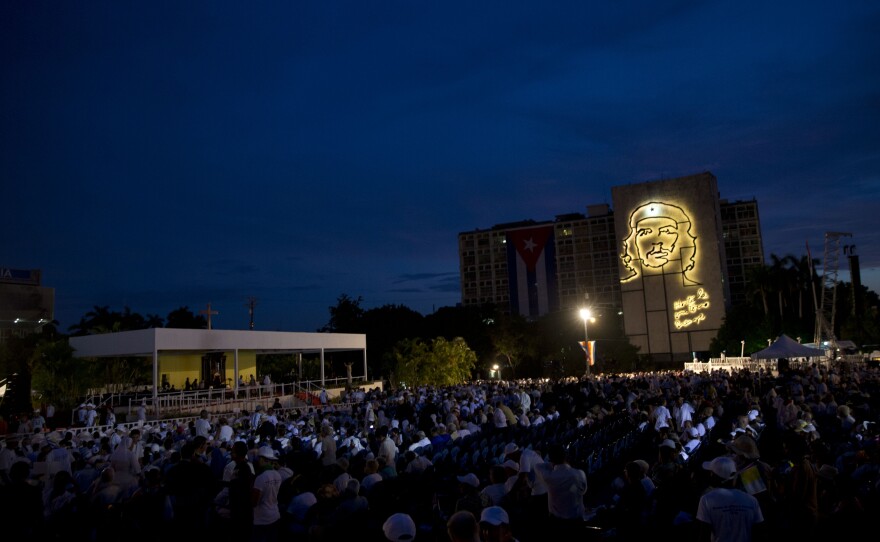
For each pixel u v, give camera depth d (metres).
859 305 91.19
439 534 9.34
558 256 162.88
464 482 8.82
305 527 9.17
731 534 6.19
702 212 125.88
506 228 176.38
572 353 104.69
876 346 76.25
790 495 8.84
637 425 21.61
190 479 9.34
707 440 18.20
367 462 10.73
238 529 8.94
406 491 10.62
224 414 28.12
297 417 26.22
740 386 34.06
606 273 158.12
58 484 10.07
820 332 71.31
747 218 153.88
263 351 49.53
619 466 18.44
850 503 8.94
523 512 9.42
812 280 76.94
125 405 37.03
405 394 31.14
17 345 48.12
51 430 25.14
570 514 8.53
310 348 46.47
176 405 36.75
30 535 9.05
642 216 129.25
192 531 9.22
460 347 66.31
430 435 17.19
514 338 104.00
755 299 100.62
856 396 21.95
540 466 8.80
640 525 9.02
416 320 91.06
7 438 16.16
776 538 8.66
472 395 30.31
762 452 17.08
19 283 78.88
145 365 50.59
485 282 172.38
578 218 168.12
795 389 24.94
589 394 31.77
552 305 161.12
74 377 37.81
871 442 11.73
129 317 90.75
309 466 14.23
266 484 9.28
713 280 123.62
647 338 126.62
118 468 11.08
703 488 9.79
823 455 11.03
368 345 85.06
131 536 9.22
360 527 8.29
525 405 28.03
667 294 126.19
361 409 26.47
